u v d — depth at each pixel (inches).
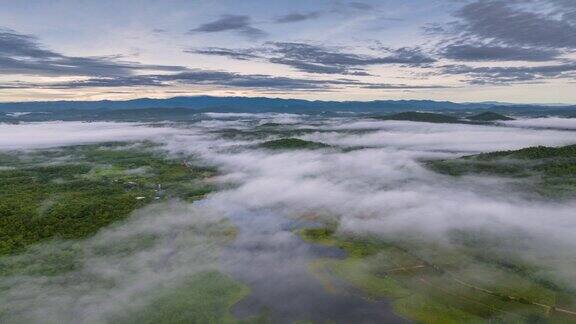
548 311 4175.7
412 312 4224.9
